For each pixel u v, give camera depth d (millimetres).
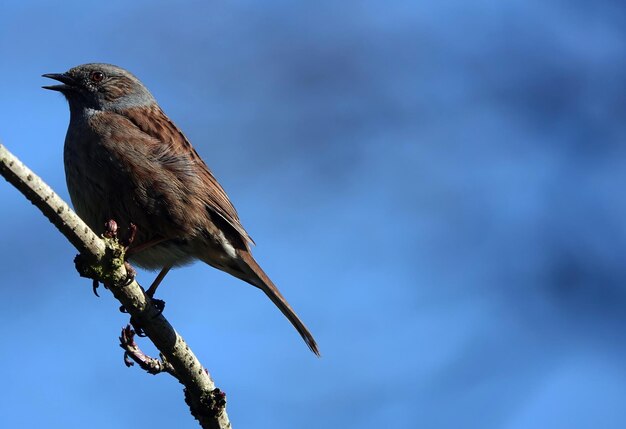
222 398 8320
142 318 7910
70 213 7066
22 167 6566
